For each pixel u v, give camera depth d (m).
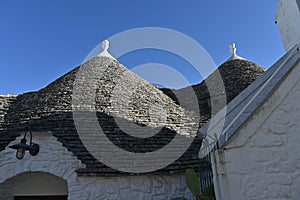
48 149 7.28
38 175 7.97
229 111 7.68
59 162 7.14
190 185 6.03
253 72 11.84
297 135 4.46
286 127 4.53
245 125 4.61
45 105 9.06
